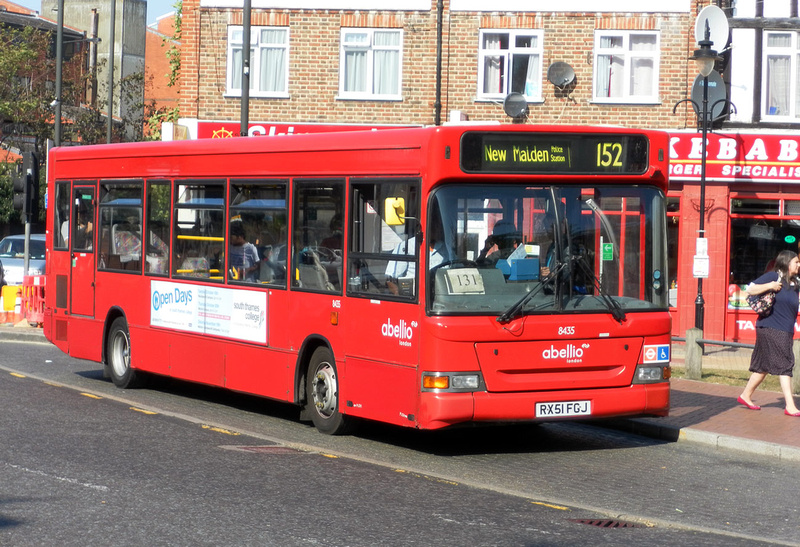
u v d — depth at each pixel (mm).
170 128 26203
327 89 25875
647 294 11125
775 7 24047
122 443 10844
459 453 11055
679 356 20391
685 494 9219
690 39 24406
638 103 24594
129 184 15156
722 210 23797
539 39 25047
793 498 9180
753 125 23766
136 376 15359
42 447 10500
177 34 39781
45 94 54062
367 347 11016
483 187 10484
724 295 23828
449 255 10336
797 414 13094
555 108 24969
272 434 11859
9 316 24984
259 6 25984
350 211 11289
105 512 7914
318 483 9148
